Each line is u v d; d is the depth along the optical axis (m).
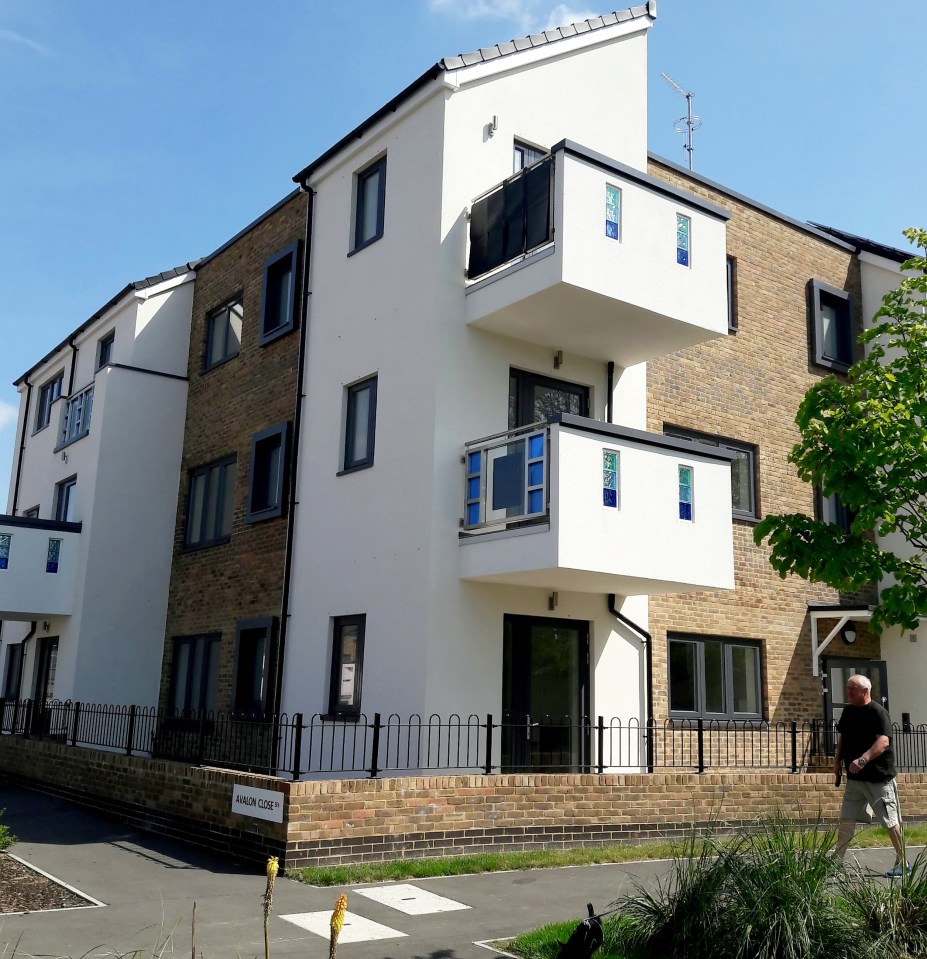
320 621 13.73
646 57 15.48
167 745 15.10
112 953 6.33
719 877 6.51
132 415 18.67
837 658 16.66
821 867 6.58
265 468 16.25
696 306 12.73
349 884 8.55
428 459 12.21
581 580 11.77
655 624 14.31
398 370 13.12
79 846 10.48
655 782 11.13
